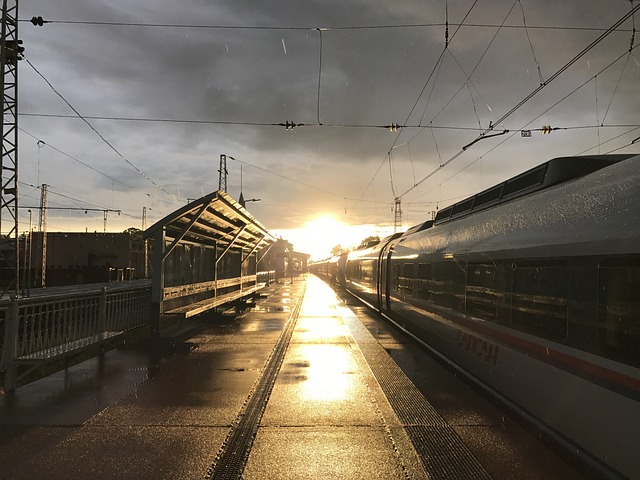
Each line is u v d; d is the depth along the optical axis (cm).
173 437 467
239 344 1020
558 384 435
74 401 584
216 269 1509
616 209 370
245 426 500
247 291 1934
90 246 5200
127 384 671
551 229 462
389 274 1477
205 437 469
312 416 538
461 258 744
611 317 360
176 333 1052
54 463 406
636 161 384
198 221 1120
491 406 592
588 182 438
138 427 495
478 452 441
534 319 487
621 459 343
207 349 956
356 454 433
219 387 657
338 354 912
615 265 359
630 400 334
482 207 739
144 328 1105
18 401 583
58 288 3294
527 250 507
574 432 408
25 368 736
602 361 369
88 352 880
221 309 1648
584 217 410
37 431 480
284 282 5272
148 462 409
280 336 1137
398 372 776
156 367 784
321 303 2216
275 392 637
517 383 525
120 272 4616
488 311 621
